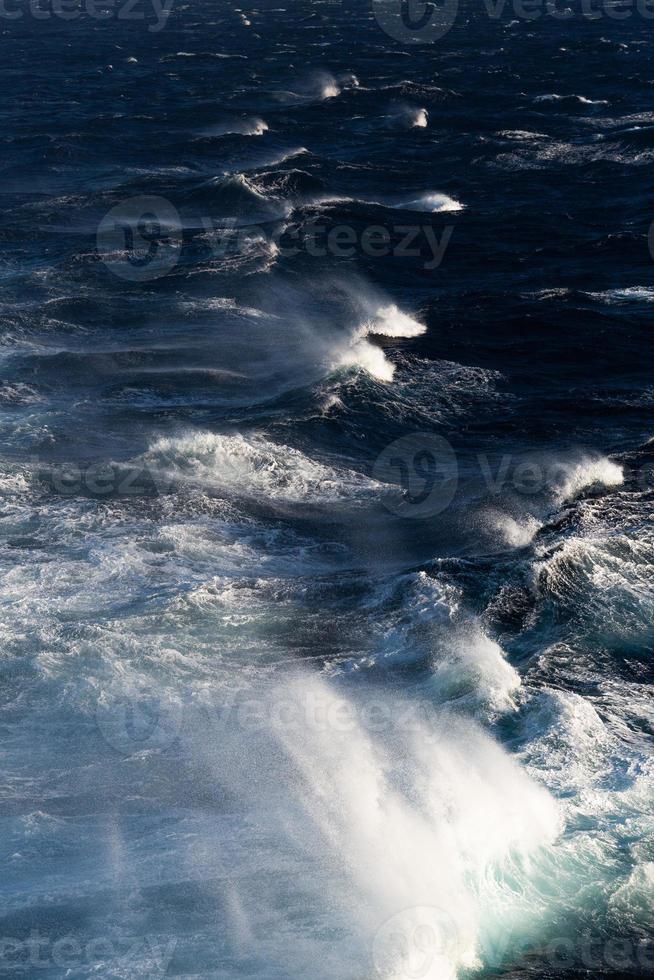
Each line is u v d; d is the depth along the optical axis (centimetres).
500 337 8200
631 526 5444
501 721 3978
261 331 8306
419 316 8638
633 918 3114
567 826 3412
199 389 7244
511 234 11162
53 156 15025
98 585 4897
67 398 7050
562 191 12812
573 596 4788
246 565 5128
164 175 13962
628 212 11819
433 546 5325
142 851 3306
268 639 4531
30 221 11512
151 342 8069
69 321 8438
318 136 16600
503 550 5253
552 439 6525
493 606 4722
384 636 4534
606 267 10019
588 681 4272
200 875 3188
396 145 15575
